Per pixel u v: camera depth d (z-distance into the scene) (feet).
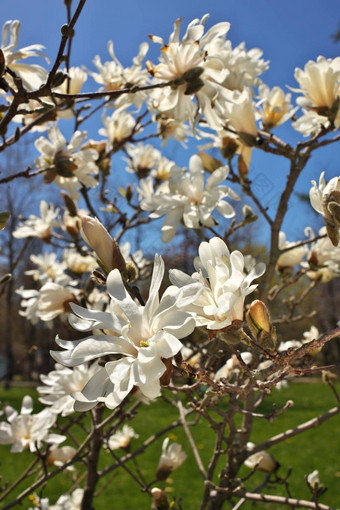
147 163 2.89
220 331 1.05
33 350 2.90
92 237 1.19
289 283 2.28
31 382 17.21
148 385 0.89
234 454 1.97
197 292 0.91
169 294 0.93
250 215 2.09
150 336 0.94
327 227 1.19
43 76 1.72
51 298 2.10
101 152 2.53
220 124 1.78
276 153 1.92
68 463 2.10
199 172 1.87
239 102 1.86
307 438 9.71
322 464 7.84
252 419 2.01
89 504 2.34
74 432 8.07
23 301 2.69
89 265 2.78
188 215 1.83
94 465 2.35
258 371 1.06
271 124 2.21
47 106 1.47
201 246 1.05
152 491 2.15
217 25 1.67
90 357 0.92
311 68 1.79
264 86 2.27
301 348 1.04
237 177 2.11
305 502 1.80
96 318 0.97
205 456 8.19
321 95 1.81
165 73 1.70
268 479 2.25
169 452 2.43
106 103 2.34
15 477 6.84
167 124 2.37
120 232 2.60
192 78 1.67
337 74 1.77
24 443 2.13
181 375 1.06
